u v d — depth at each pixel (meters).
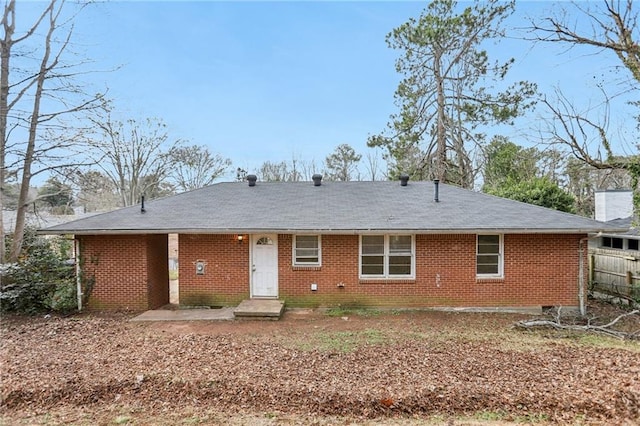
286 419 5.07
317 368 6.60
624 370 6.45
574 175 25.14
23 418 5.16
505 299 11.25
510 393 5.52
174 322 10.03
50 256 11.87
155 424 4.98
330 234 11.14
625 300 11.77
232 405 5.41
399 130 23.05
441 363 6.82
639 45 10.68
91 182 19.05
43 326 9.61
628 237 12.43
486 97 21.91
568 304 11.16
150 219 11.48
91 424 5.00
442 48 22.27
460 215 11.38
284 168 44.50
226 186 15.23
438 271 11.34
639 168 11.88
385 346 7.87
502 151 24.22
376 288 11.44
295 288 11.56
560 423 4.90
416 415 5.12
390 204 12.57
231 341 8.30
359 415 5.14
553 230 10.31
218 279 11.66
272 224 10.94
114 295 11.39
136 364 6.80
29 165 15.04
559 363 6.81
